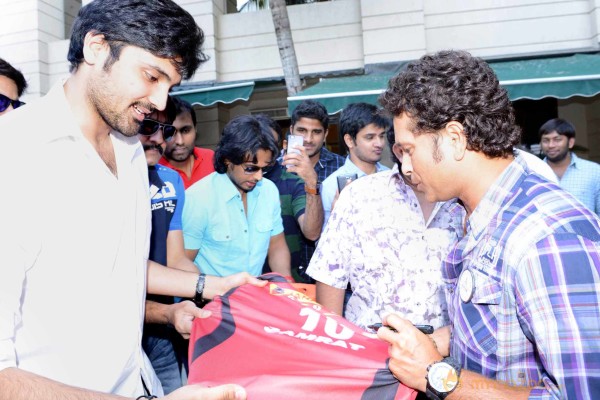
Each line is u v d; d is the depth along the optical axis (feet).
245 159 7.95
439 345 4.69
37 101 4.22
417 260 5.74
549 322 3.03
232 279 5.81
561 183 15.49
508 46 23.04
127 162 4.91
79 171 4.17
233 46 24.93
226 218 8.25
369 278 5.88
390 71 23.04
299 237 10.59
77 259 4.11
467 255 3.79
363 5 23.15
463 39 23.29
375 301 5.85
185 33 4.05
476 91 3.52
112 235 4.43
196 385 3.60
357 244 5.91
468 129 3.52
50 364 4.04
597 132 24.73
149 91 4.12
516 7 22.89
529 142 25.36
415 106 3.62
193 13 24.39
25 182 3.73
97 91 4.12
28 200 3.72
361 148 10.19
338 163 12.44
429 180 3.83
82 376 4.22
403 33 22.93
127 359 4.64
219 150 8.19
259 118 11.51
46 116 4.04
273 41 24.58
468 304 3.66
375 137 10.05
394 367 3.87
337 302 6.10
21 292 3.60
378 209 5.87
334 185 10.35
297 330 4.84
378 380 4.09
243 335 4.87
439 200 3.96
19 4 26.66
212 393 3.41
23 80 7.41
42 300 3.93
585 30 22.56
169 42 3.96
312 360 4.41
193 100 20.21
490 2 22.99
